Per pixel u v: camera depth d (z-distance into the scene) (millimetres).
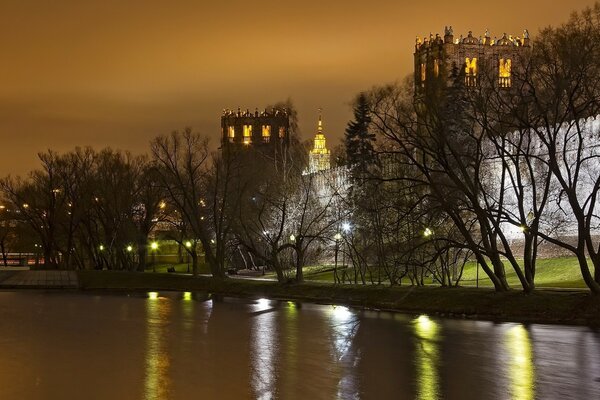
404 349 33625
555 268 69312
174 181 98375
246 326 44906
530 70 47156
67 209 118688
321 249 91312
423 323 44938
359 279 84938
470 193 49531
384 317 49719
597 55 43719
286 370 28359
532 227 48188
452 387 24469
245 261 118688
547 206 71875
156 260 154625
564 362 29328
